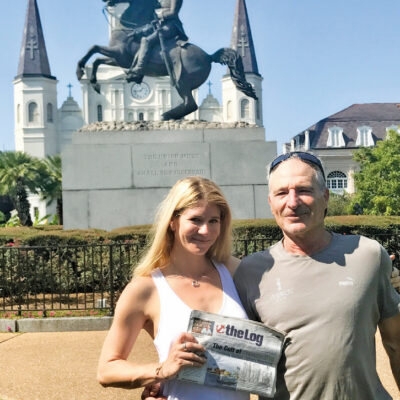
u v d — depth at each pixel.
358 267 2.07
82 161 12.66
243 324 2.04
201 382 2.00
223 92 81.81
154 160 12.76
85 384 4.29
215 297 2.20
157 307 2.15
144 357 4.99
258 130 12.97
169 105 84.44
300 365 2.02
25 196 38.25
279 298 2.10
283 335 2.03
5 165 37.31
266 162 12.86
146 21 13.88
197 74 13.50
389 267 2.13
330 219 9.96
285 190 2.16
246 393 2.13
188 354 1.97
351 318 2.01
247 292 2.22
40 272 8.38
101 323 6.51
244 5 78.00
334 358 1.98
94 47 13.72
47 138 81.06
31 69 80.75
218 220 2.26
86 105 82.75
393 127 58.53
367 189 37.09
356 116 59.53
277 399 2.09
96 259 8.52
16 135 82.06
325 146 57.06
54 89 82.44
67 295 8.02
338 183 56.59
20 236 9.38
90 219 12.55
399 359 2.21
